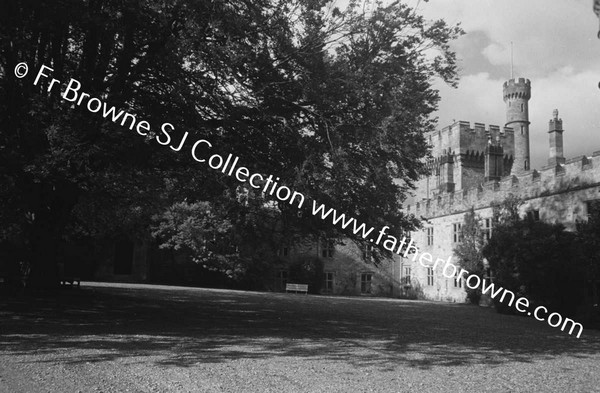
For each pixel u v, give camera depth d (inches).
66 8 441.4
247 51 501.0
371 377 288.5
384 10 531.5
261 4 518.9
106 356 319.3
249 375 281.7
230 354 343.3
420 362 343.3
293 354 353.7
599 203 762.2
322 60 530.6
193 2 443.2
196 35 470.6
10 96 504.4
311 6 534.6
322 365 318.0
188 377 271.6
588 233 740.7
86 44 535.2
